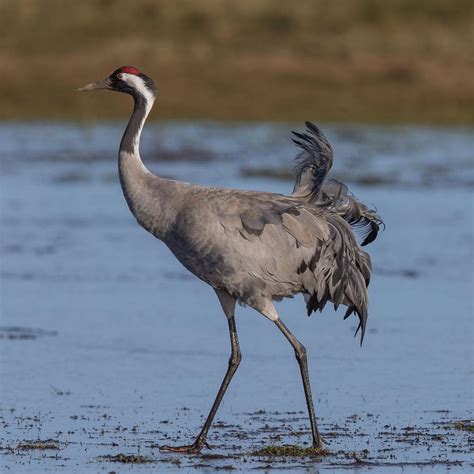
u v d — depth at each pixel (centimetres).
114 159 3725
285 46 5238
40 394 1474
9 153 3800
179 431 1327
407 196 3003
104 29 5297
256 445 1273
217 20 5419
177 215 1300
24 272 2200
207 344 1722
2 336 1752
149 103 1385
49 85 4772
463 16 5556
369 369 1588
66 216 2800
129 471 1178
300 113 4641
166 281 2152
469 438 1294
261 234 1283
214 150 3856
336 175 3284
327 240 1315
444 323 1825
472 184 3203
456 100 4784
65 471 1173
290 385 1521
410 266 2255
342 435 1309
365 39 5278
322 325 1842
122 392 1487
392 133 4350
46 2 5428
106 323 1833
